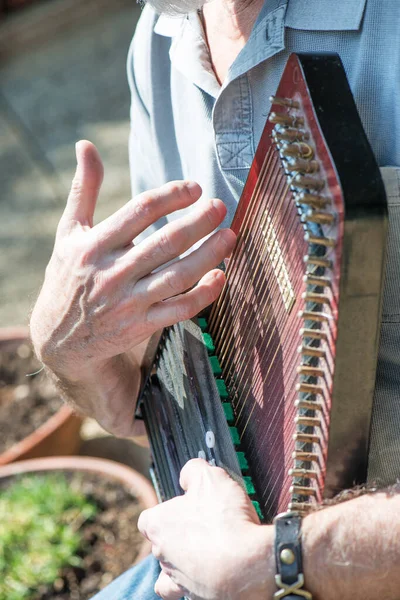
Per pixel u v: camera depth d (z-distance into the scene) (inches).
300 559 36.1
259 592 36.8
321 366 34.9
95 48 227.6
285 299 37.6
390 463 41.9
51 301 48.2
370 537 35.7
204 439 45.4
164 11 46.9
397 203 38.3
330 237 33.3
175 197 42.8
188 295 43.1
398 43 40.4
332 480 36.2
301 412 36.0
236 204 50.0
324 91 35.4
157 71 56.1
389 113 41.2
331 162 33.2
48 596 82.0
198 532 39.0
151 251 42.0
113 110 198.7
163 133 57.4
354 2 41.3
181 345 48.1
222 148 48.5
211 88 49.7
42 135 193.8
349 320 33.3
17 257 156.2
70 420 102.9
